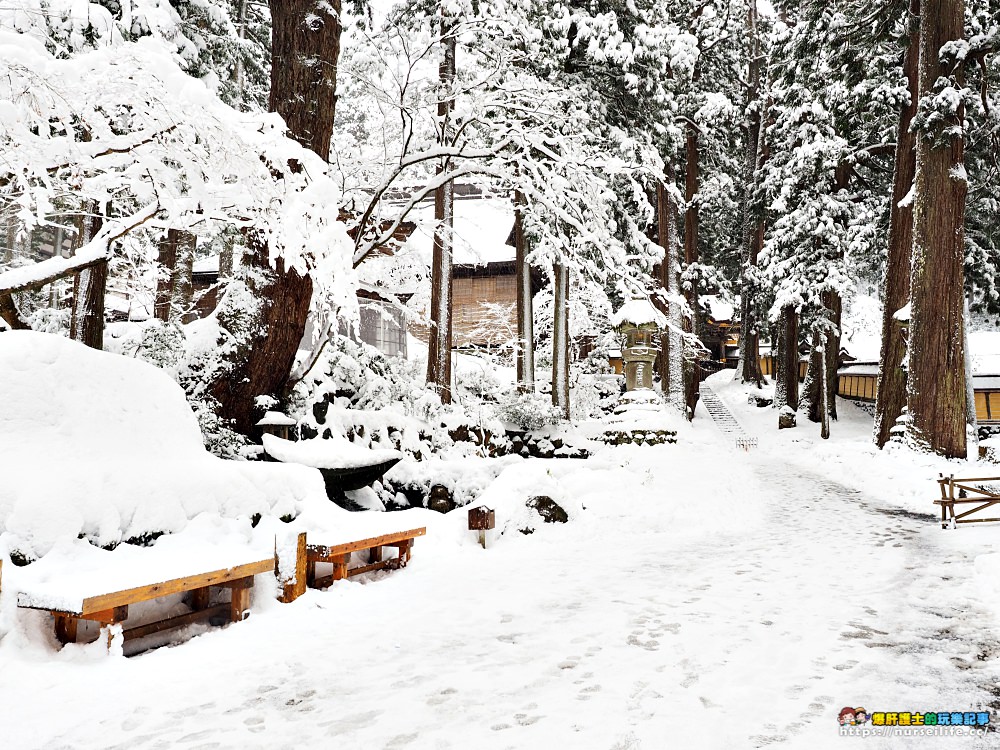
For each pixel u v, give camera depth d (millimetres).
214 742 3604
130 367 7324
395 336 36312
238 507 7059
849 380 43188
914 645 4996
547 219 14797
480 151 12711
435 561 8609
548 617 6078
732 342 58719
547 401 22250
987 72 23531
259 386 11156
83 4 9109
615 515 11625
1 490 5184
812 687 4191
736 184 42375
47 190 7117
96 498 5664
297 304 11211
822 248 32656
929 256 18906
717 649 5027
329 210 7602
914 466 17625
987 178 27734
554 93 15016
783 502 14930
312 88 11414
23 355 6301
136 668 4691
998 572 6797
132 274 11781
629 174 13688
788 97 32344
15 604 4672
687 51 25297
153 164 7707
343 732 3701
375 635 5566
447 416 16781
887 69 24781
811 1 25125
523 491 11039
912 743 3359
